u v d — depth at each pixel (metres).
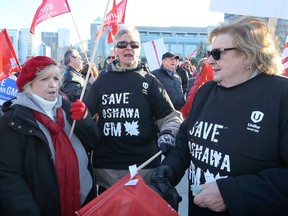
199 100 1.99
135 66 2.88
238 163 1.66
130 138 2.80
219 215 1.77
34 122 2.15
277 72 1.76
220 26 1.85
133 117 2.79
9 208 2.01
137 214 1.74
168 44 51.59
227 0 2.37
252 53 1.71
